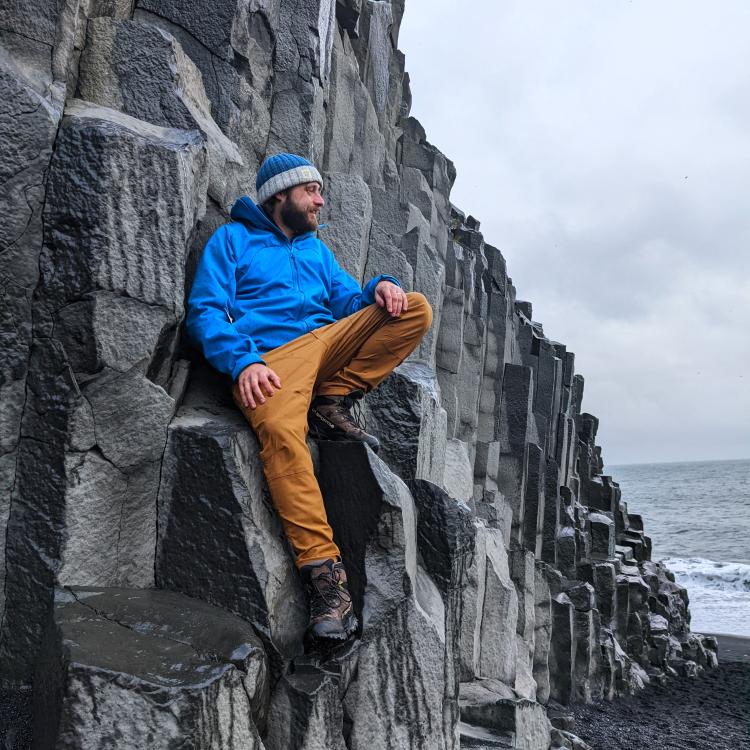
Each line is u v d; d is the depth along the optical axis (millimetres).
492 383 10570
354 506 3068
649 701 10109
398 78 9742
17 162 2693
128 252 2779
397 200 7477
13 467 2680
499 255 11984
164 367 3020
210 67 4184
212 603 2756
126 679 2070
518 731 4848
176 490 2842
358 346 3367
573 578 11430
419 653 3023
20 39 2967
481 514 8281
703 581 26922
